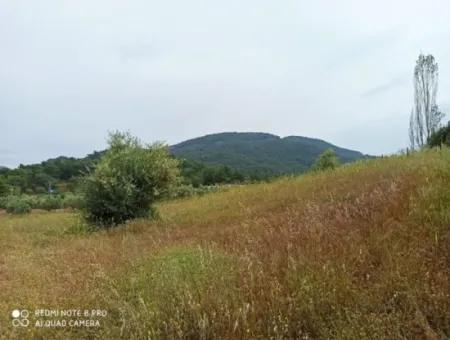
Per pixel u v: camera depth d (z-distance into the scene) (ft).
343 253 12.89
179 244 19.89
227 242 19.16
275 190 37.68
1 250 26.76
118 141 41.29
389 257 11.91
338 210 18.81
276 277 11.82
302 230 16.79
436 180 18.53
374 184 24.52
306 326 9.77
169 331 9.95
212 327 9.76
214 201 42.39
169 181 40.32
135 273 14.70
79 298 13.17
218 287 11.51
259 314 10.21
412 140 112.37
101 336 10.54
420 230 13.48
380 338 8.75
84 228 36.47
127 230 32.12
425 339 8.79
